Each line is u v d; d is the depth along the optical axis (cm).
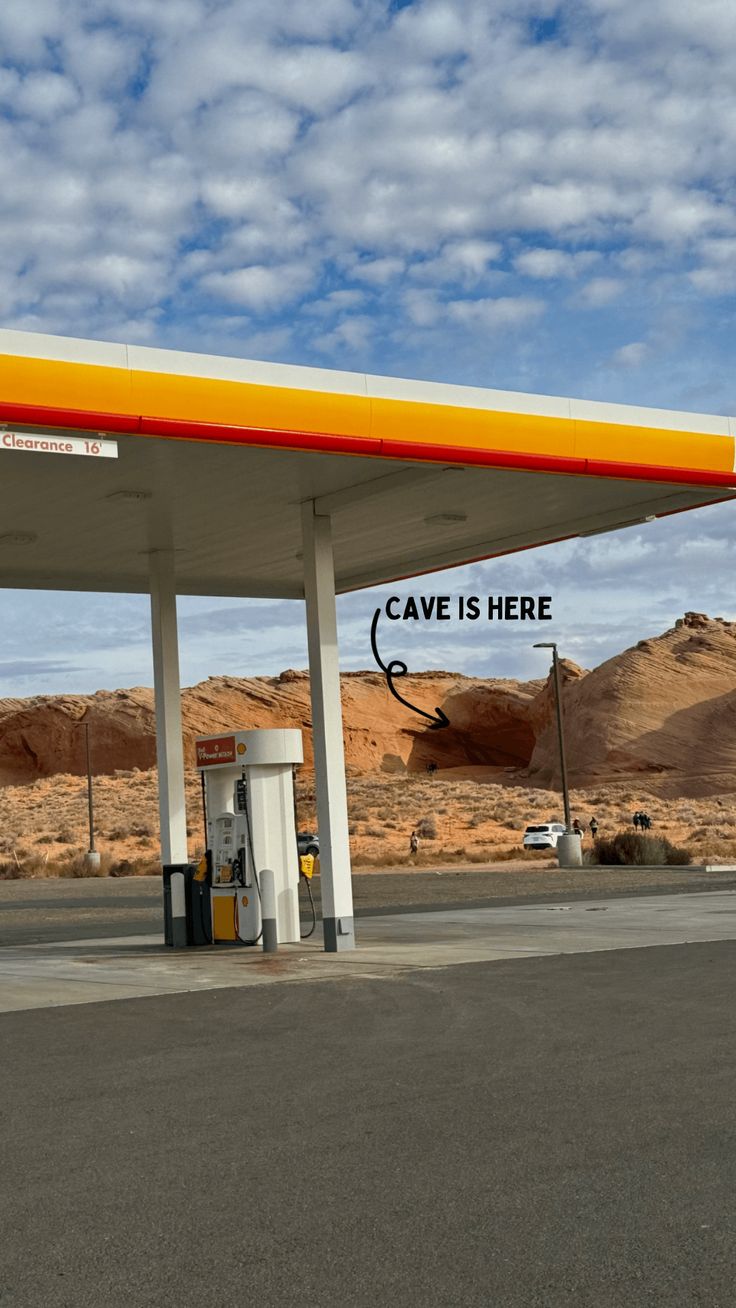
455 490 1719
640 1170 601
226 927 1836
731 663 13012
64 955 1816
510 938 1806
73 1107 782
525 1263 486
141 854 6812
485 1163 622
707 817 8031
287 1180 607
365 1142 671
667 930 1859
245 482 1603
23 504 1653
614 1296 452
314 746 1734
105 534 1875
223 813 1869
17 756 13775
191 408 1335
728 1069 826
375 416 1452
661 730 11969
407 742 14200
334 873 1706
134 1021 1129
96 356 1289
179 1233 536
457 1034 992
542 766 12800
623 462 1634
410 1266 488
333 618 1736
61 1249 521
